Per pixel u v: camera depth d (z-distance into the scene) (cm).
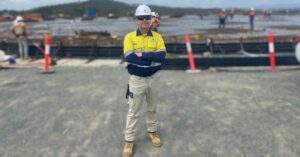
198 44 1636
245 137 537
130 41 451
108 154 494
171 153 491
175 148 507
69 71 1155
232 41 1678
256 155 478
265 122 597
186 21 6022
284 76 974
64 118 646
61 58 1616
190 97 762
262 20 5769
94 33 2331
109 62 1483
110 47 1598
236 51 1633
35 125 614
